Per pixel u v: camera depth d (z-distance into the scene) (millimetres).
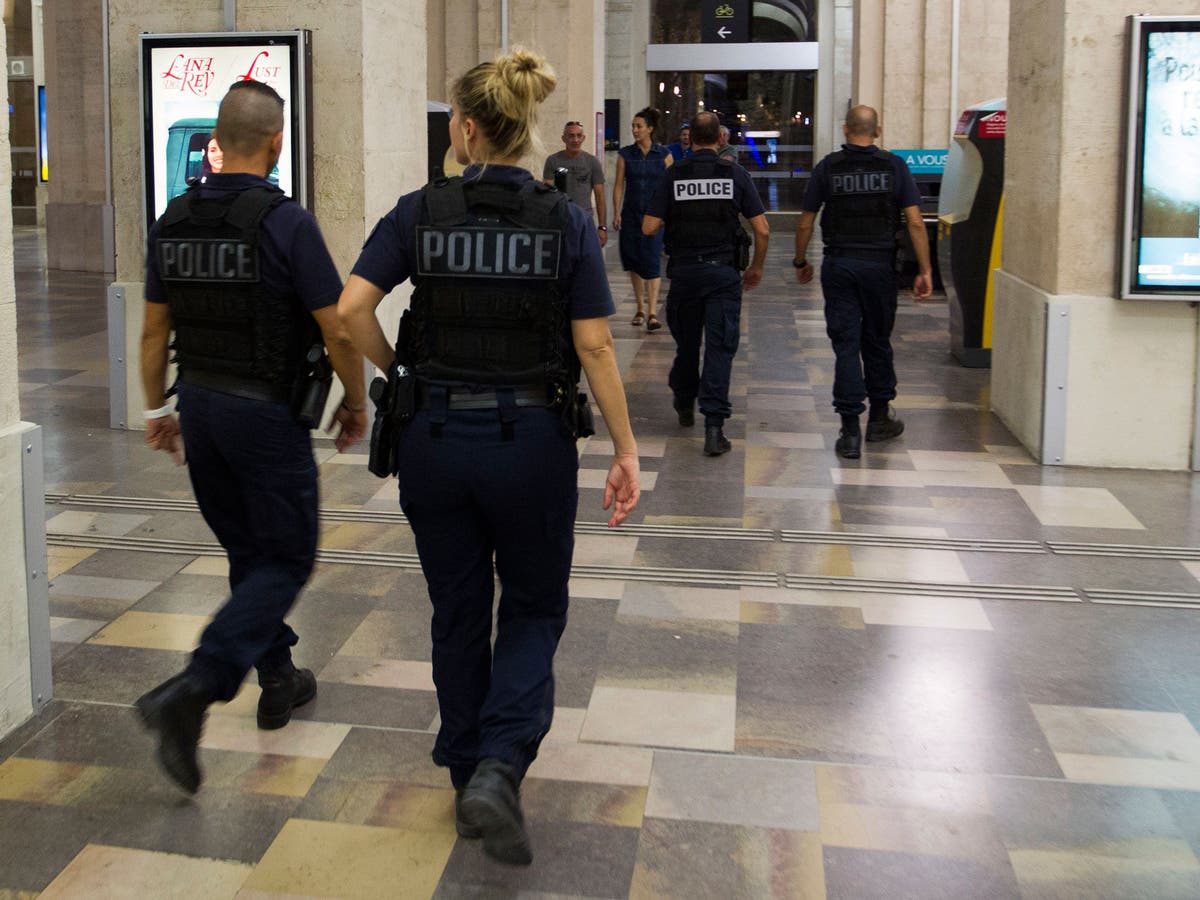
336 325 3129
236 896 2793
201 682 2953
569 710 3701
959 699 3812
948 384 8711
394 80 7211
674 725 3617
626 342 10617
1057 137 6383
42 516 3609
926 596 4676
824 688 3875
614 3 25922
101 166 16266
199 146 6758
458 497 2791
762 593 4688
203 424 3188
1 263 3367
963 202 9156
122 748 3441
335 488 6004
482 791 2658
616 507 2914
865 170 6492
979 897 2811
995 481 6242
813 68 25891
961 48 17297
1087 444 6512
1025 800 3225
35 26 24281
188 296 3158
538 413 2773
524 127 2758
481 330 2740
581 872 2893
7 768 3326
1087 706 3775
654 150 11039
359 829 3062
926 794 3250
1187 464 6457
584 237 2762
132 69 6910
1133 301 6344
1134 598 4680
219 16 6809
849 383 6613
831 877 2879
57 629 4270
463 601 2904
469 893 2807
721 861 2939
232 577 3473
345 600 4551
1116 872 2906
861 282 6574
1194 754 3480
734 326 6695
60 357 9492
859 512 5719
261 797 3197
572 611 4480
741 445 6965
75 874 2867
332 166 6777
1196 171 6098
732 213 6637
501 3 14695
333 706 3713
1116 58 6215
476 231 2715
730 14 25875
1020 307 7047
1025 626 4398
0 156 3316
